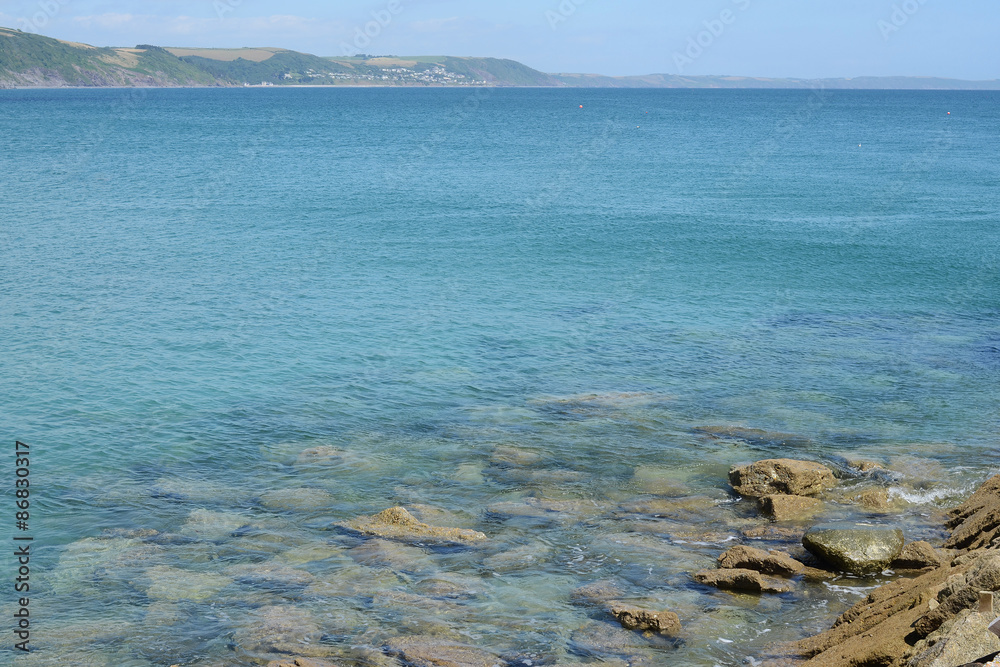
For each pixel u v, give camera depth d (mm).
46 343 29359
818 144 125938
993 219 58594
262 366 27656
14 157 97500
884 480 19094
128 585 14383
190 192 69875
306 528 16703
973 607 10172
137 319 32594
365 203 64500
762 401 24797
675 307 35875
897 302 37031
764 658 12070
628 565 15156
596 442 21625
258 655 12219
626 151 113000
